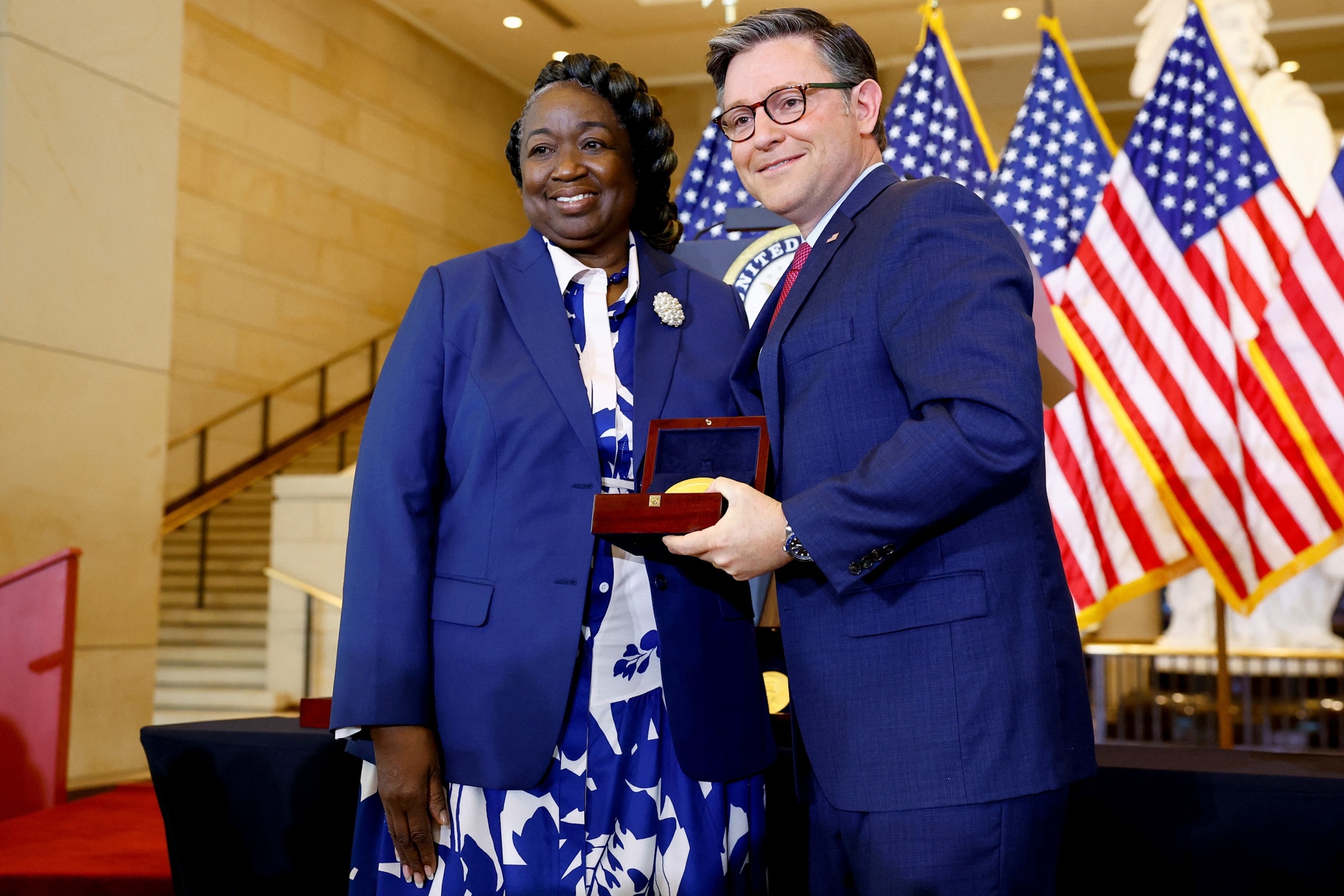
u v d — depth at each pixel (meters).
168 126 7.59
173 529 10.59
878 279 1.69
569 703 1.87
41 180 6.73
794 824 2.34
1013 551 1.64
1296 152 8.34
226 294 12.46
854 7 13.40
